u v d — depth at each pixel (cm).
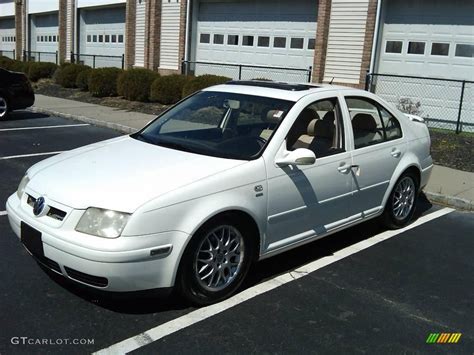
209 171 385
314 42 1622
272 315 379
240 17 1814
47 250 354
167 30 2066
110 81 1764
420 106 1415
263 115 451
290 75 1694
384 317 385
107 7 2456
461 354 341
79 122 1309
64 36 2786
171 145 446
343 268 471
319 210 461
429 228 599
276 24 1714
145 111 1491
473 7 1298
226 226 385
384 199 547
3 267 434
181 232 354
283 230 432
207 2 1909
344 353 335
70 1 2680
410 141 579
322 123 471
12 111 1436
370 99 539
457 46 1337
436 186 768
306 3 1627
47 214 362
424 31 1388
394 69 1455
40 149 944
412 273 468
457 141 1098
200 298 379
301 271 460
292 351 335
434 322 381
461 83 1331
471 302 416
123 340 338
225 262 392
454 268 485
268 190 409
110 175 377
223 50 1886
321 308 393
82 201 348
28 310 367
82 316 363
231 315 375
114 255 330
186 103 517
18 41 3309
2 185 688
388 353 338
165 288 357
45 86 2109
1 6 3503
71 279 354
